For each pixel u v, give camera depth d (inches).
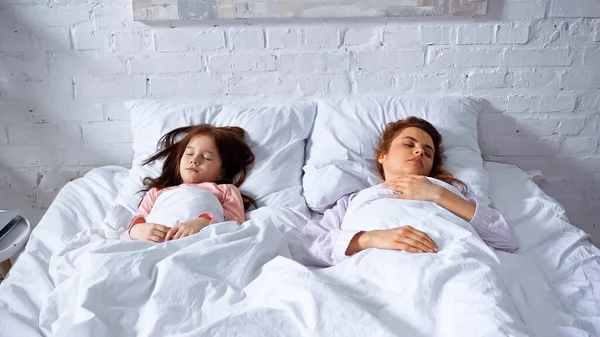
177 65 78.0
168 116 75.0
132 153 82.7
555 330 45.7
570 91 79.4
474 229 57.8
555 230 61.3
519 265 54.5
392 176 66.7
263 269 50.4
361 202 62.3
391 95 79.6
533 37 76.8
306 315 43.8
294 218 64.5
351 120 73.9
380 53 77.7
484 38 76.9
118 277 47.3
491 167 76.9
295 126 74.1
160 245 51.3
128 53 77.4
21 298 49.5
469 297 44.9
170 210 60.7
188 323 45.7
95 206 68.0
